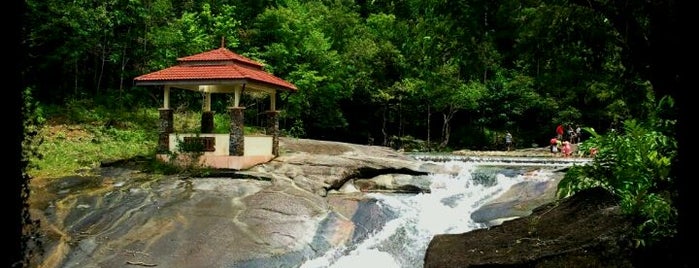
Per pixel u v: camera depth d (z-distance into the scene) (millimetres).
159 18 23391
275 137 14070
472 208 11141
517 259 5574
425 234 9672
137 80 12914
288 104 27578
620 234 5113
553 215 6520
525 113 36188
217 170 12445
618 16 4812
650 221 4770
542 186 11766
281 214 9789
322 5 35656
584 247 5230
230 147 13008
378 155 16312
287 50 27297
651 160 5609
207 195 10531
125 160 13484
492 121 36031
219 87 15008
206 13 25312
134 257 8016
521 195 11406
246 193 10758
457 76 31766
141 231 8828
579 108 33469
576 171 6652
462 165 16328
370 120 36094
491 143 35406
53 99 20125
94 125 18375
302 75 26578
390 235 9633
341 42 34094
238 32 26578
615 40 5598
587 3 5062
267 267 8047
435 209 11203
